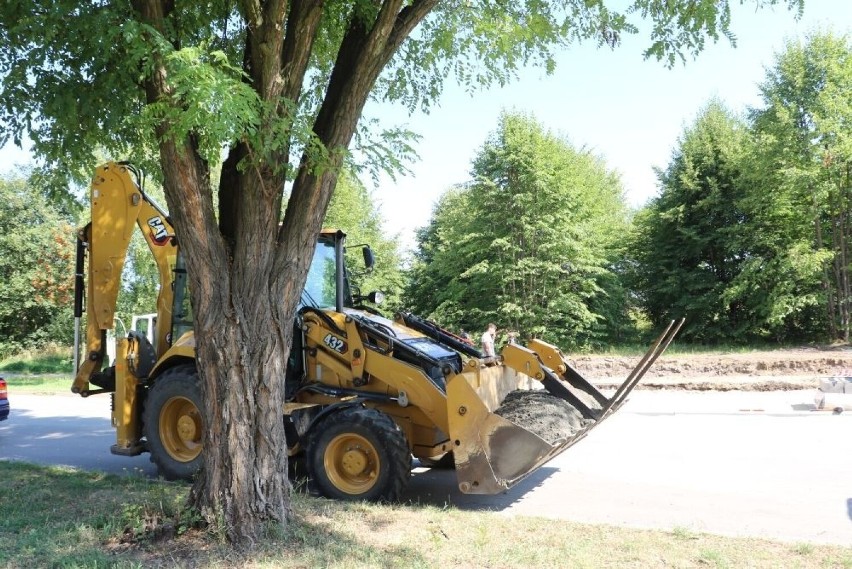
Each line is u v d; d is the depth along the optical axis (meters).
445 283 35.00
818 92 23.77
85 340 8.78
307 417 7.16
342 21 6.94
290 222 5.27
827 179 24.02
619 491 7.11
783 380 16.06
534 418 6.34
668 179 30.97
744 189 27.16
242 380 5.02
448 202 37.31
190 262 4.97
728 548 4.98
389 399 7.02
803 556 4.79
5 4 5.66
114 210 8.52
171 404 7.64
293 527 5.16
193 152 4.90
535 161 25.19
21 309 31.75
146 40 4.52
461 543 5.06
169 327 8.48
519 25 7.31
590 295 26.25
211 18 6.29
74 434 11.76
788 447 9.24
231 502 4.94
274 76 4.84
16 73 5.83
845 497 6.73
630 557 4.77
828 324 26.06
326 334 7.46
